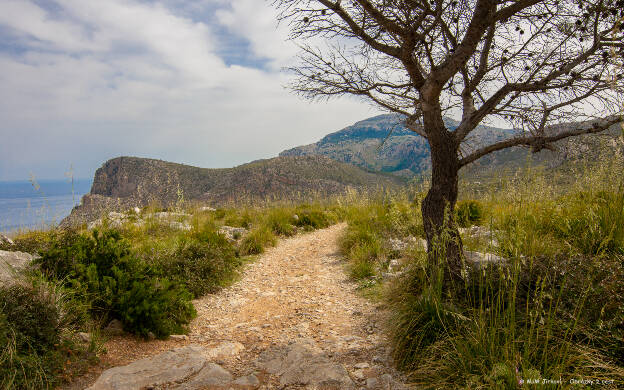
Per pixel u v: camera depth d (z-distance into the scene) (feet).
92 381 10.37
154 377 10.59
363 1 11.06
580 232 13.55
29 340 10.36
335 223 46.44
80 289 13.98
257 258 29.63
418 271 15.03
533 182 12.01
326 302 18.74
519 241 9.42
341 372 10.70
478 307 11.51
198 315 17.66
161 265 20.97
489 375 8.45
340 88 15.44
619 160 12.75
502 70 15.55
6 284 12.38
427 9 11.82
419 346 10.74
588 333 8.75
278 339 14.19
